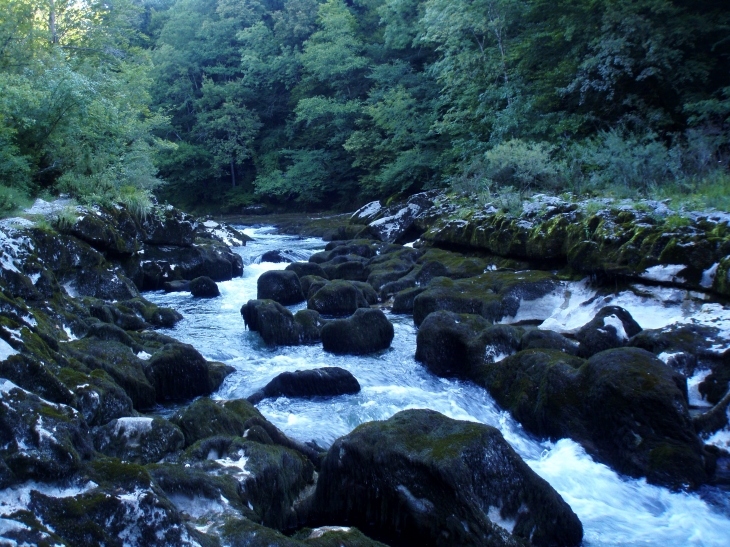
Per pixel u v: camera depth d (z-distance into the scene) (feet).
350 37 128.57
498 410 23.56
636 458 18.29
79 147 53.57
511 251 44.06
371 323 31.50
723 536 15.46
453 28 80.33
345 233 77.56
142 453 16.33
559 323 33.76
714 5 60.95
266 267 61.31
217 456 16.06
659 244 31.37
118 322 34.14
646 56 56.70
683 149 48.62
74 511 10.03
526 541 14.14
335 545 12.45
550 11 70.59
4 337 17.38
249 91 152.05
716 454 18.72
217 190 156.76
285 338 33.14
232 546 11.44
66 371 17.99
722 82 59.88
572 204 41.63
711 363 23.06
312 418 22.41
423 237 58.13
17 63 52.11
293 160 140.87
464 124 86.22
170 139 157.17
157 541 10.48
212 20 171.83
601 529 15.76
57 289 30.53
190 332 35.83
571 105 69.67
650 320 30.25
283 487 15.46
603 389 19.25
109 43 79.36
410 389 25.70
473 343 26.66
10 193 42.16
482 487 14.23
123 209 49.01
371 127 116.67
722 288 27.76
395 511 14.69
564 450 19.72
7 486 9.92
